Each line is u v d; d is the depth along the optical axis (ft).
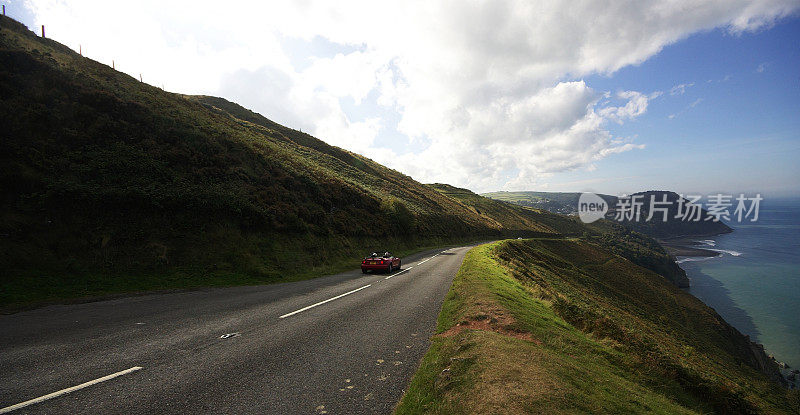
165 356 18.69
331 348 21.21
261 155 98.12
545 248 207.92
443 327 26.73
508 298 35.83
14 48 66.13
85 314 27.17
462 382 15.15
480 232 244.01
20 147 44.60
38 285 33.40
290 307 32.73
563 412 12.46
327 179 123.85
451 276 59.00
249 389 15.14
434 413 13.04
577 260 214.90
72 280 36.24
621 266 237.45
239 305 32.96
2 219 36.68
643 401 16.85
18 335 21.29
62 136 52.47
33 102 54.65
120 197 47.83
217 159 76.02
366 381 16.56
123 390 14.42
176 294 37.68
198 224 55.36
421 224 163.84
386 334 24.70
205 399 14.02
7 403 12.88
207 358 18.66
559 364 18.39
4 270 33.12
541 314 32.86
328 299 37.65
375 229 114.62
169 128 74.69
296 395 14.79
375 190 187.73
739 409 22.26
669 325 130.93
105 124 61.26
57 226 40.42
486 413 11.99
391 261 67.87
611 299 126.21
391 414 13.52
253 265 55.36
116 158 54.90
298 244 71.92
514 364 16.81
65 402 13.16
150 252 45.83
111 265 41.01
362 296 39.99
